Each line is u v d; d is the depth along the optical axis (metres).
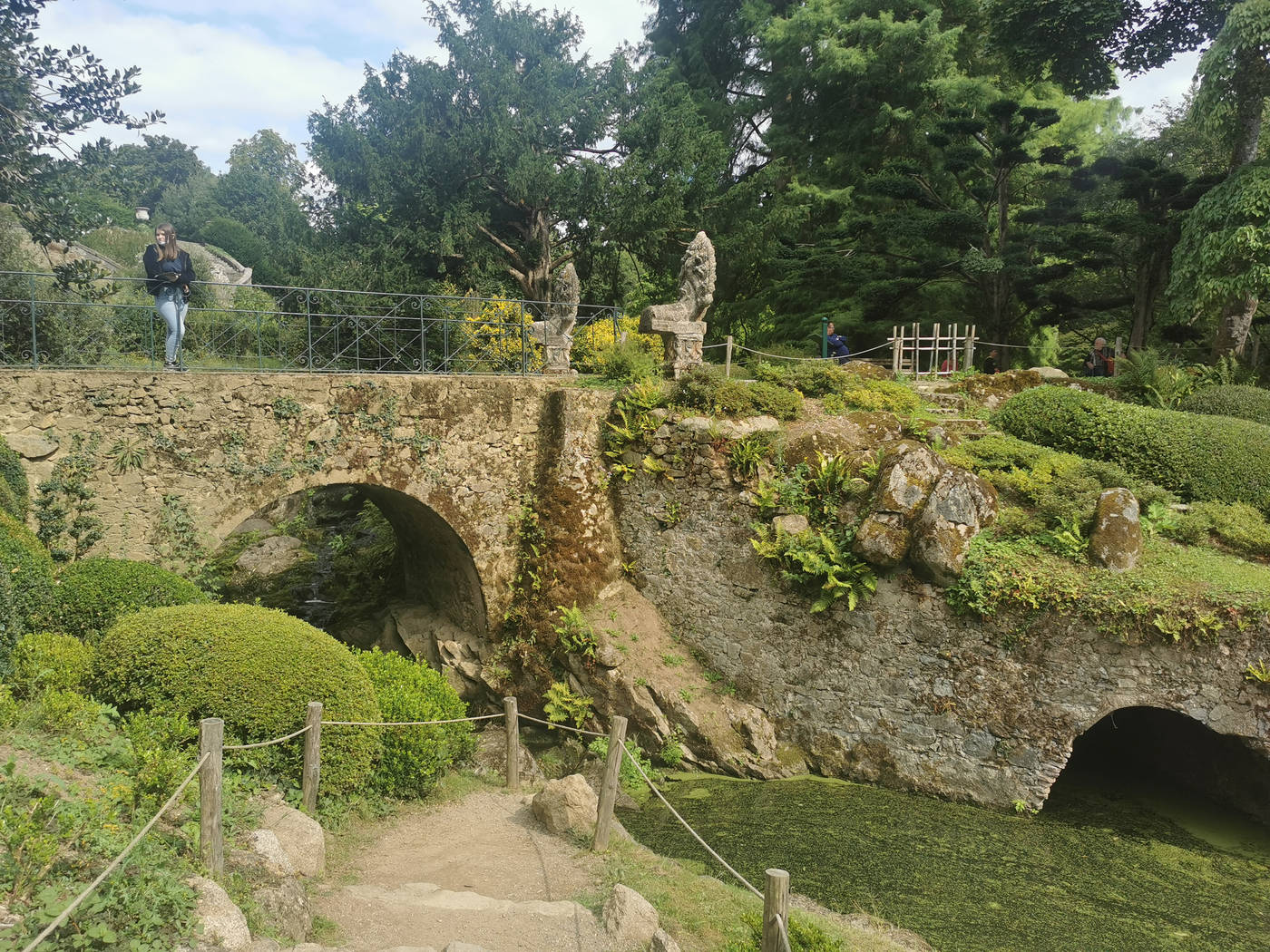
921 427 12.96
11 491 9.24
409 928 5.71
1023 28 20.17
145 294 16.92
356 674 7.96
